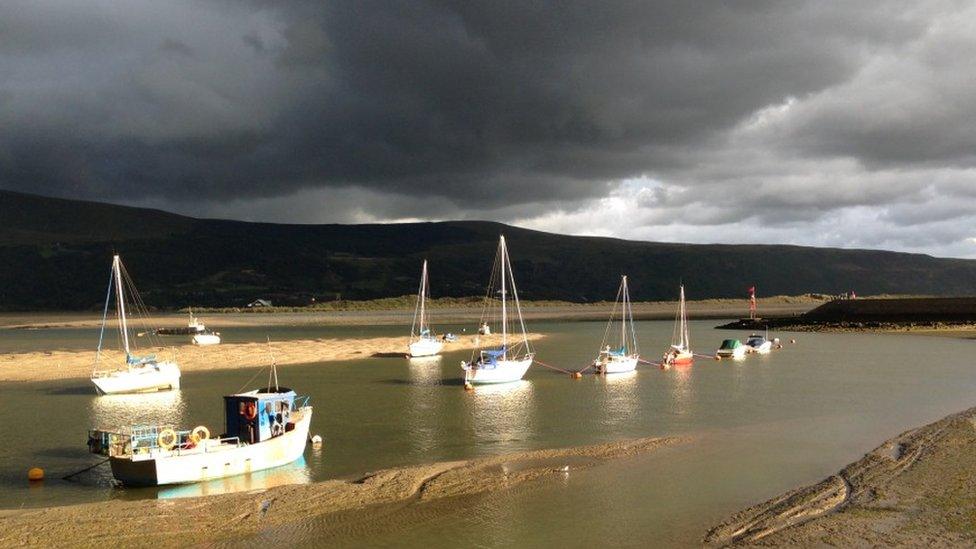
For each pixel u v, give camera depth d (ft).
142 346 318.04
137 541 62.23
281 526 65.82
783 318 433.07
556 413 129.18
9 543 61.57
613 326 460.55
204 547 61.00
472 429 114.32
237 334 399.24
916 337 318.86
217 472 85.10
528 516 68.39
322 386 168.66
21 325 549.54
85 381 178.81
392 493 75.51
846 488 74.79
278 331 425.69
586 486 78.33
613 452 94.73
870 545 57.98
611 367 191.62
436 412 131.13
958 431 101.09
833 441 100.63
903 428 109.60
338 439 107.04
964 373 184.96
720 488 76.95
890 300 409.08
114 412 135.95
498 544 61.21
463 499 73.67
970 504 67.77
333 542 62.03
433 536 63.26
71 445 106.22
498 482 79.87
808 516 66.54
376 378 183.62
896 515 65.26
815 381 172.24
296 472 87.81
